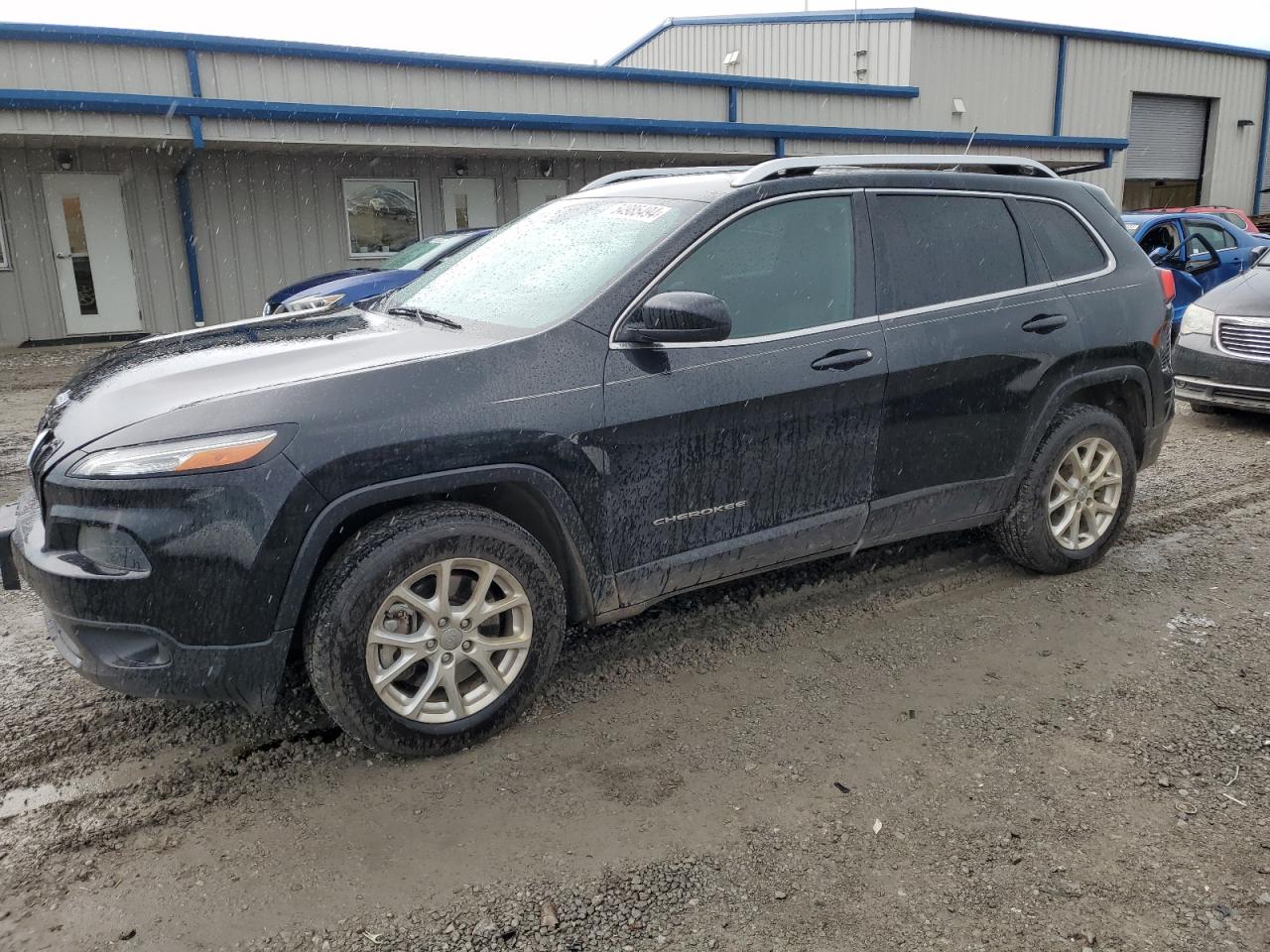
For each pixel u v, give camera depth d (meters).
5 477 6.42
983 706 3.40
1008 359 4.01
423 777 2.99
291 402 2.79
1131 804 2.84
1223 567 4.65
